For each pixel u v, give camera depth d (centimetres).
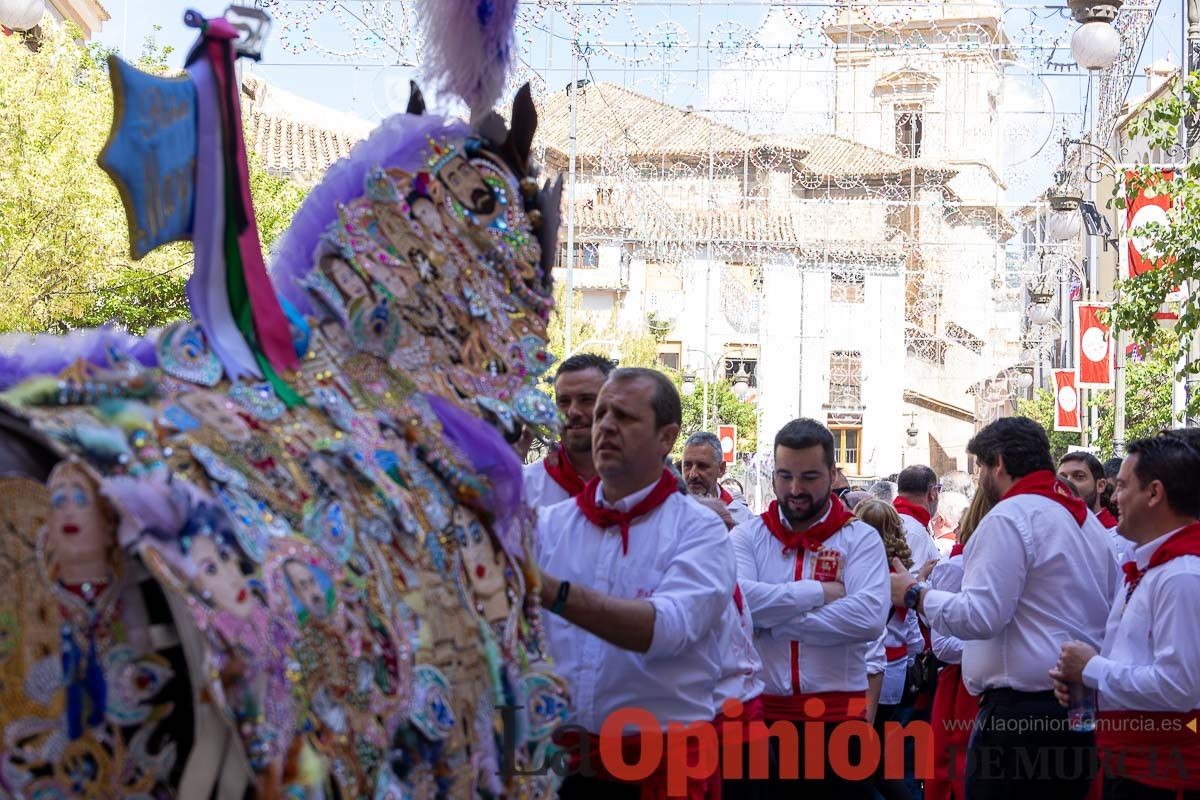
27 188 1319
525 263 244
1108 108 2006
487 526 225
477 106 243
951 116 4281
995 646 496
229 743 169
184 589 163
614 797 365
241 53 201
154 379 181
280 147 1878
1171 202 1118
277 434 188
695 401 4003
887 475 4431
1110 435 2438
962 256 4503
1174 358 1046
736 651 420
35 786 159
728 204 4228
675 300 4319
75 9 2578
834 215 4431
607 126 3853
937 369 5100
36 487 161
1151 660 425
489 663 216
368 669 184
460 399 227
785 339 4362
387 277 219
